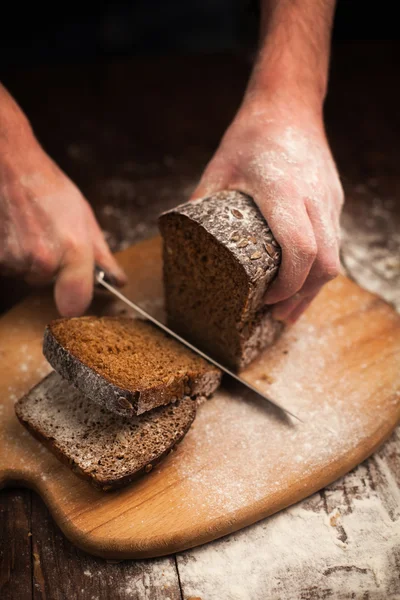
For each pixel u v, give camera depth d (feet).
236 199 1.94
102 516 1.69
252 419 1.89
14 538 1.71
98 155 2.79
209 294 1.97
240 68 3.17
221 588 1.62
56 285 2.04
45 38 3.21
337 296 2.22
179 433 1.77
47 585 1.63
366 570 1.65
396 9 3.24
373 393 1.94
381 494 1.79
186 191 2.66
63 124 2.89
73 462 1.71
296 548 1.69
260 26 2.20
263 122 1.97
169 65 3.18
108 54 3.27
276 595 1.61
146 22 3.27
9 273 2.10
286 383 1.98
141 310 2.05
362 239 2.50
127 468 1.70
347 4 3.23
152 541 1.65
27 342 2.07
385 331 2.11
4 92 2.10
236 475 1.76
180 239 1.95
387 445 1.91
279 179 1.88
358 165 2.75
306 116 2.01
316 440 1.84
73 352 1.80
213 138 2.87
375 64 3.17
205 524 1.67
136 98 3.02
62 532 1.71
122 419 1.80
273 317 2.01
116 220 2.55
